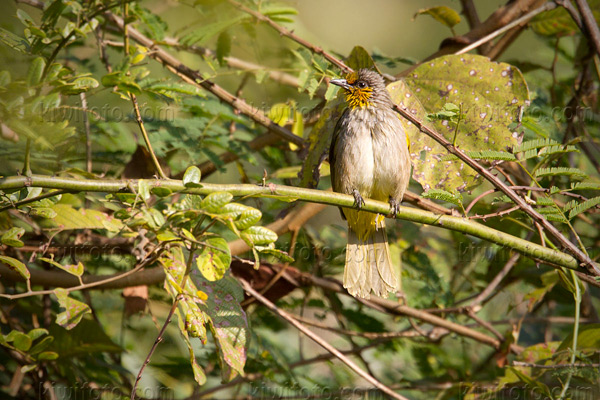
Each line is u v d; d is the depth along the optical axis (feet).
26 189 23.50
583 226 43.09
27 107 20.31
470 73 30.50
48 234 32.42
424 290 39.32
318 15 63.16
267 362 37.01
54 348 30.01
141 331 38.55
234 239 35.78
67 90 21.62
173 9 48.29
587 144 41.06
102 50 35.35
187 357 36.86
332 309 39.70
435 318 37.37
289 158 43.16
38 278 30.91
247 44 42.50
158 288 38.04
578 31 39.70
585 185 25.55
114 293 40.01
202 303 23.90
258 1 35.70
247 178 38.40
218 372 38.06
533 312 43.73
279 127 35.83
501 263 41.60
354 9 63.21
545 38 45.39
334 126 34.37
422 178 30.45
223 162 35.53
